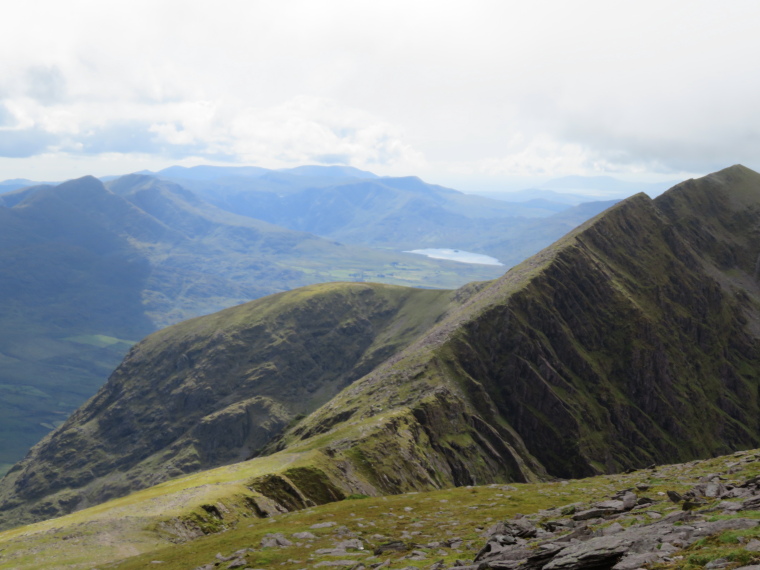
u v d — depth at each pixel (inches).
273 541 1843.0
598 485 2765.7
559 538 1230.9
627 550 942.4
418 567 1327.5
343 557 1589.6
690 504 1342.3
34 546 2573.8
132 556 2237.9
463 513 2208.4
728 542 871.1
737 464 2620.6
